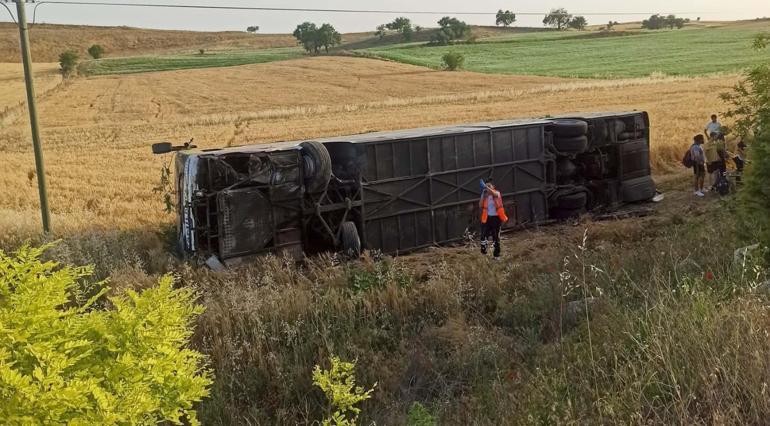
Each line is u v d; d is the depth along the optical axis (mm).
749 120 8625
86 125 52594
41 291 3459
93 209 20109
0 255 3648
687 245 9938
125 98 76438
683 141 25312
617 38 132750
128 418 3223
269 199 12578
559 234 14500
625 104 42625
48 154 35531
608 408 4680
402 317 9102
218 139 38656
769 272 7320
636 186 18000
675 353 5219
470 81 78562
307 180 12969
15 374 2846
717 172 17875
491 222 12594
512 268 10656
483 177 15219
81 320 3627
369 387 7277
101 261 12742
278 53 165375
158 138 41125
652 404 4848
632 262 9555
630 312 6895
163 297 3846
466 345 7754
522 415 5320
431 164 14422
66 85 95250
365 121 44062
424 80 82125
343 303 9297
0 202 21781
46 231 15773
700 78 59312
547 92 57875
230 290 9836
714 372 4777
